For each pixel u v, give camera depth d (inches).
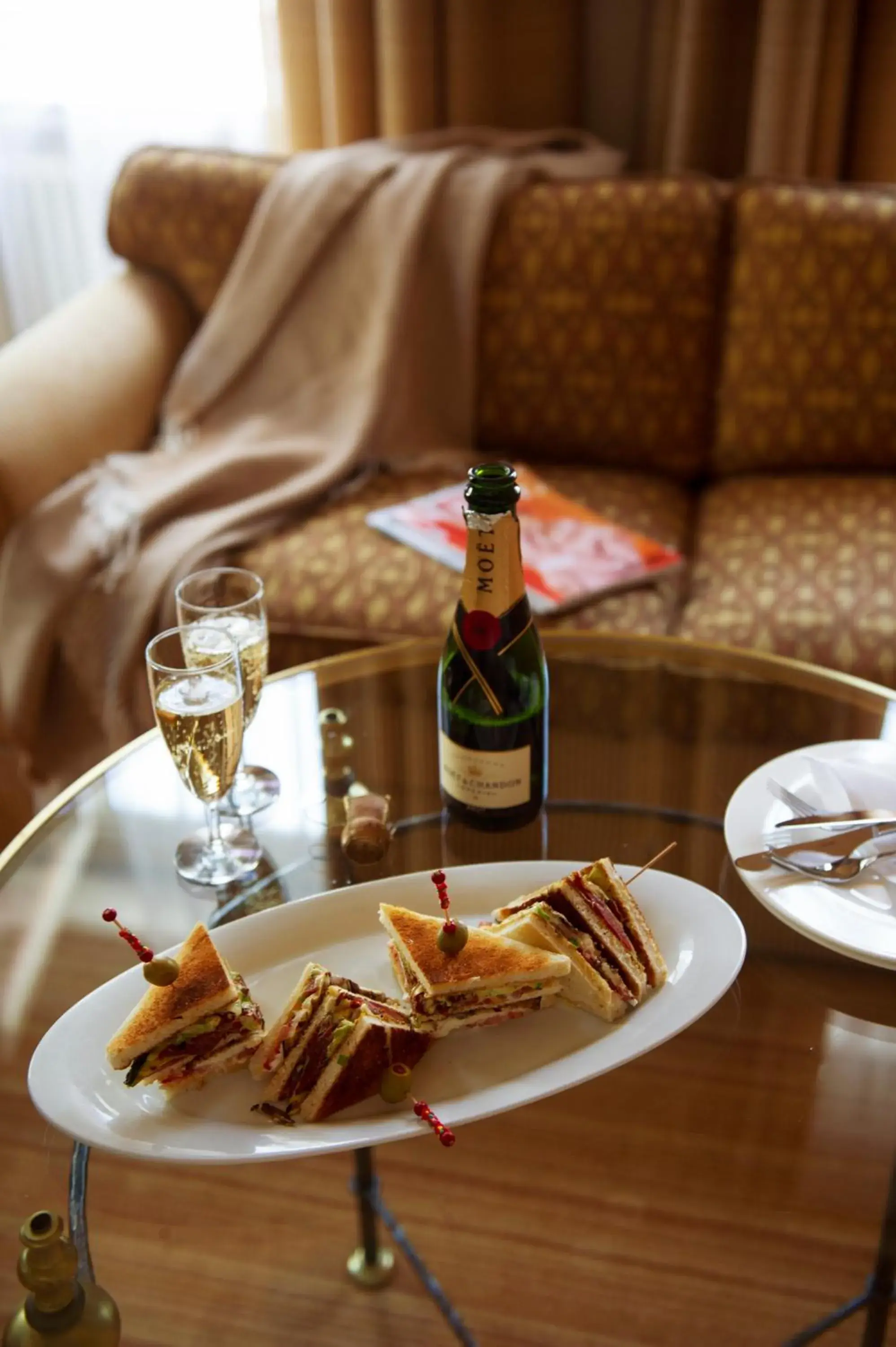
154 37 93.2
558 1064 29.5
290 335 76.1
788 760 40.1
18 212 100.3
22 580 64.7
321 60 87.8
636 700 46.1
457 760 38.4
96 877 38.4
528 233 74.0
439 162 74.9
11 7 92.1
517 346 75.5
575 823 39.6
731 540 67.3
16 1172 29.9
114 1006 31.2
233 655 34.4
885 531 66.1
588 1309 36.1
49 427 66.5
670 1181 35.6
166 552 63.5
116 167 98.5
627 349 74.5
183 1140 27.7
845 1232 34.3
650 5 84.5
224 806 41.0
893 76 80.4
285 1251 36.0
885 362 72.1
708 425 76.6
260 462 70.3
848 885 34.1
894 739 42.9
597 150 84.1
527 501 68.0
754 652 48.5
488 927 33.0
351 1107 29.0
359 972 33.1
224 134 97.0
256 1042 29.6
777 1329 34.9
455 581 62.0
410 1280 36.6
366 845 37.6
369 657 49.1
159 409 77.3
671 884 34.7
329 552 65.0
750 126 84.3
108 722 65.7
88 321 74.2
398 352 73.7
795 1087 33.5
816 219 71.4
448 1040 30.8
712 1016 33.7
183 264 78.2
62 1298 25.5
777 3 77.0
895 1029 33.4
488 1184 38.1
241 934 33.7
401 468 75.5
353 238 75.3
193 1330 30.5
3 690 65.1
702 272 73.1
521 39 85.8
